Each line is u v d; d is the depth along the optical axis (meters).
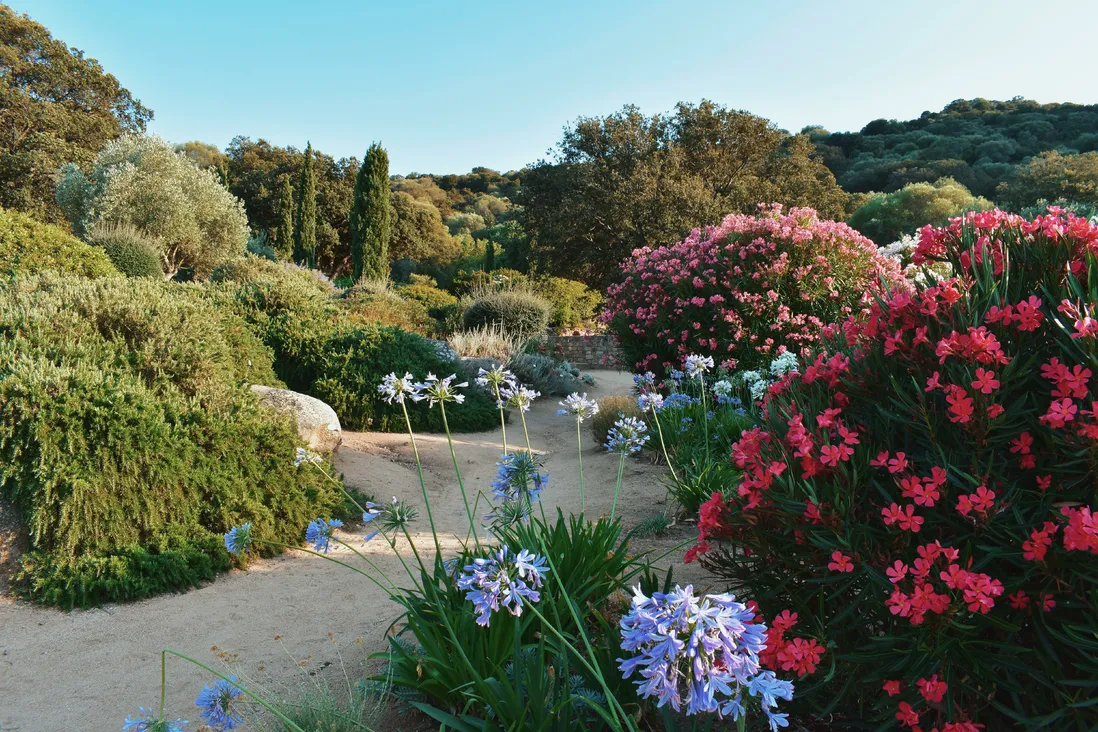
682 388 9.45
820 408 2.31
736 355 9.49
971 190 56.44
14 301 5.88
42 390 4.41
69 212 24.47
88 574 3.96
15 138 29.98
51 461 4.21
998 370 1.86
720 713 1.30
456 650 2.40
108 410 4.48
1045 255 2.11
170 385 5.46
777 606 2.25
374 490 6.46
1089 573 1.65
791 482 1.97
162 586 4.10
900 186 59.44
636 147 31.53
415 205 51.50
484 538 5.07
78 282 6.41
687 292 10.08
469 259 49.00
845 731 2.17
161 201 22.14
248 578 4.37
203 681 2.94
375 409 9.72
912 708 1.87
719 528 2.24
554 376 15.52
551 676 2.31
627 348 11.84
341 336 10.29
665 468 6.58
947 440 1.99
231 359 7.88
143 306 6.16
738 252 9.61
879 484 2.00
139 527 4.40
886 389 2.15
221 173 44.44
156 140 24.38
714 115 31.42
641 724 2.18
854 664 2.00
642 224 29.22
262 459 5.23
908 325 2.16
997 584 1.62
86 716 2.68
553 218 31.12
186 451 4.73
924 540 1.93
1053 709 1.76
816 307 9.26
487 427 10.68
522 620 2.59
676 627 1.20
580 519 3.20
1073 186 39.69
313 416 6.94
